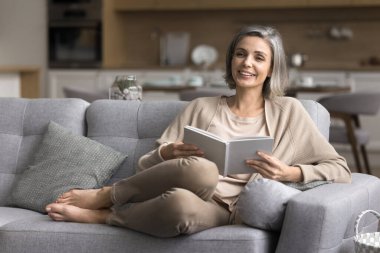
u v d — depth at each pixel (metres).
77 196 3.08
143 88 6.66
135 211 2.79
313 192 2.82
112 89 4.05
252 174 3.12
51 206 3.00
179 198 2.67
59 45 9.30
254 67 3.21
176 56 9.52
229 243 2.67
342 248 2.86
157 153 3.06
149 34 9.75
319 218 2.65
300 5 8.84
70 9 9.25
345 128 6.42
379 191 3.25
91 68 9.11
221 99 3.35
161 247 2.74
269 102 3.28
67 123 3.70
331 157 3.13
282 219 2.77
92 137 3.66
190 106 3.37
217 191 3.08
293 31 9.36
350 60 9.23
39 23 9.42
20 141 3.73
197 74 8.60
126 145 3.59
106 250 2.80
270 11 9.40
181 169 2.80
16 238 2.89
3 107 3.80
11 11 9.48
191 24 9.64
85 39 9.24
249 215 2.75
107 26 9.27
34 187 3.46
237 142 2.82
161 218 2.69
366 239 2.92
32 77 7.98
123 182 2.95
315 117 3.38
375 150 8.25
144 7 9.30
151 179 2.86
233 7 9.02
